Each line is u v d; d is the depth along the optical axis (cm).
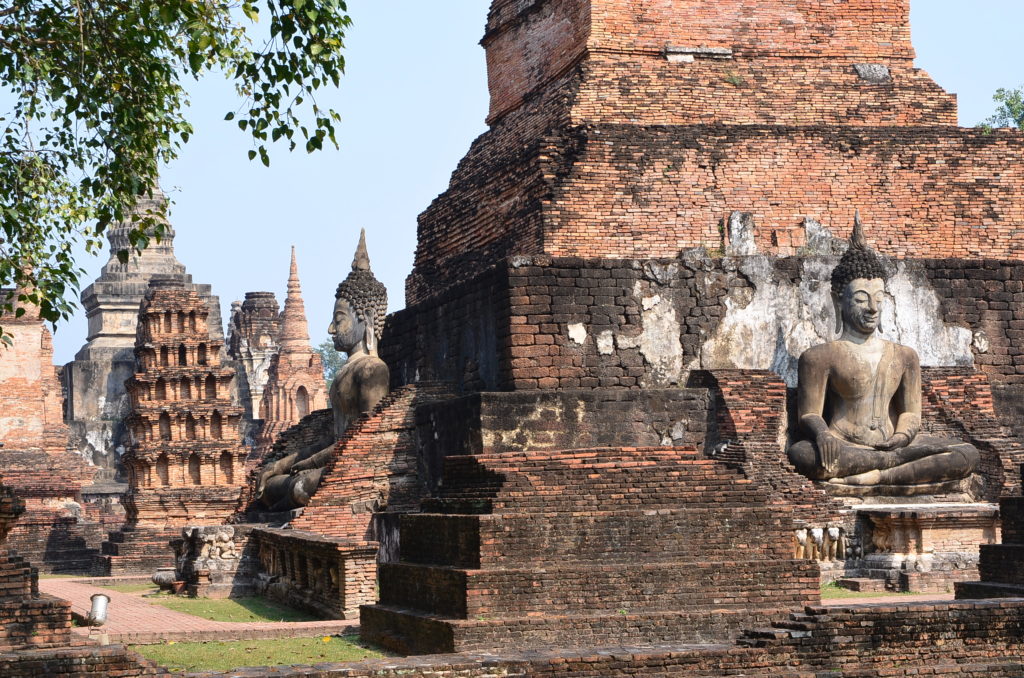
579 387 2230
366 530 2348
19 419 4094
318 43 1653
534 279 2227
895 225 2773
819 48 2884
